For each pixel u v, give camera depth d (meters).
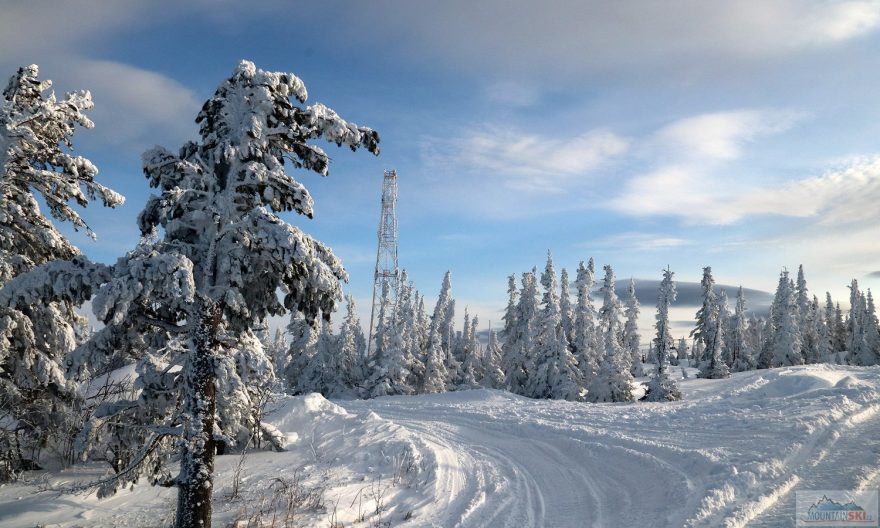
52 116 12.67
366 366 43.50
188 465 7.62
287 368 42.31
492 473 11.66
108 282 7.08
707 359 54.06
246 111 8.41
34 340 12.29
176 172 8.27
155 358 8.73
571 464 11.83
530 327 43.03
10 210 11.99
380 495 10.37
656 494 8.66
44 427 12.66
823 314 78.62
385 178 44.72
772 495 7.48
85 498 10.59
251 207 8.75
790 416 12.17
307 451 14.43
